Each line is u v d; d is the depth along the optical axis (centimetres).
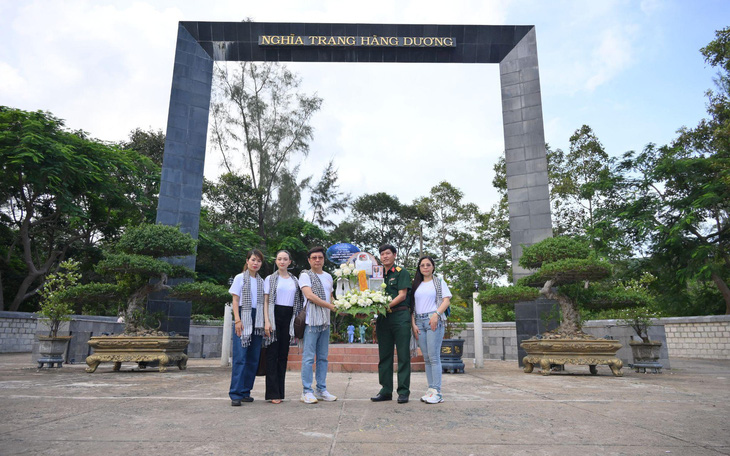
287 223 3052
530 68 1255
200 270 2588
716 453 249
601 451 253
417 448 258
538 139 1208
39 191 1941
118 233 2541
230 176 3016
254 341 441
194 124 1177
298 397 481
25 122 1833
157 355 805
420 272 458
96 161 2094
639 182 2080
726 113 2073
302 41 1255
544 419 351
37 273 2170
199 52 1226
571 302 901
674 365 1224
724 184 1786
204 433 294
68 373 779
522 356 1102
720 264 2006
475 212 3684
